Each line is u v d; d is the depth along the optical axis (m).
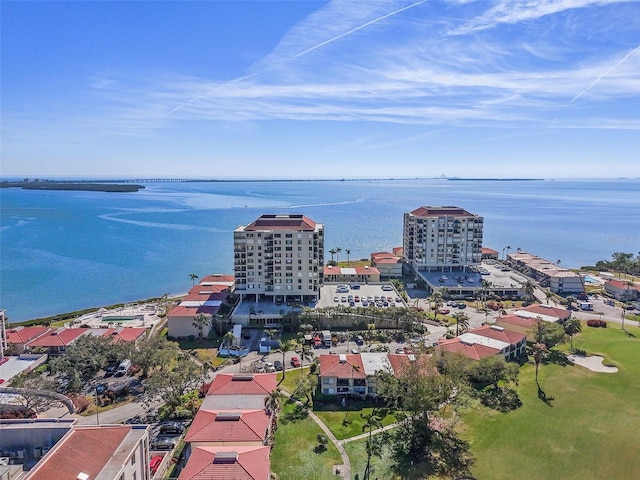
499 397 87.38
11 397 85.69
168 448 72.06
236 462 60.31
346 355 96.62
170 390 85.25
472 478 64.88
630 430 75.44
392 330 126.25
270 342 116.25
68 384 93.94
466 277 173.62
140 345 103.81
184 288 190.50
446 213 186.38
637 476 64.75
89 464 52.91
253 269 142.12
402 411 82.44
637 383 92.06
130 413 83.31
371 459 69.12
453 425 78.50
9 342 111.50
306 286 142.88
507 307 149.75
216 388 83.00
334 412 83.00
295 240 140.38
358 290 158.00
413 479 64.62
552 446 71.94
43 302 170.00
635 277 191.50
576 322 115.94
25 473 55.12
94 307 163.12
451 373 80.75
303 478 64.56
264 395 81.25
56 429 60.00
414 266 185.12
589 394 88.06
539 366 101.31
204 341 121.12
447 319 136.00
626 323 133.62
